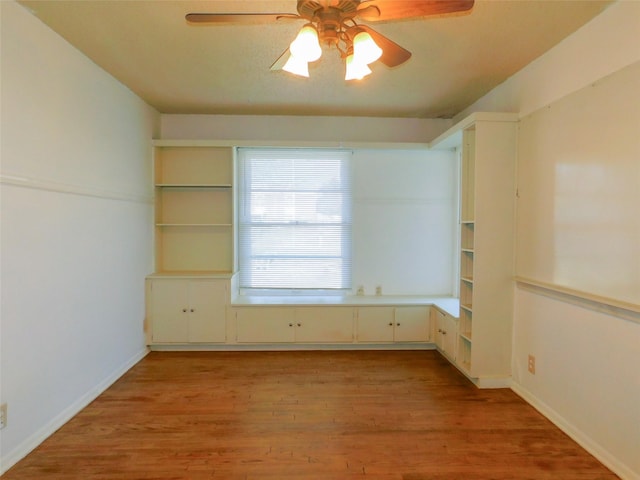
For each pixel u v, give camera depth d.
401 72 2.90
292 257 4.16
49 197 2.28
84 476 1.89
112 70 2.88
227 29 2.29
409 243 4.17
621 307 1.89
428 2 1.48
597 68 2.10
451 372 3.24
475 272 2.89
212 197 4.06
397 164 4.14
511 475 1.91
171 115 4.02
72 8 2.06
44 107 2.23
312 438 2.23
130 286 3.34
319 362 3.47
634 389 1.85
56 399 2.33
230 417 2.47
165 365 3.38
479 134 2.84
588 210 2.14
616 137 1.96
